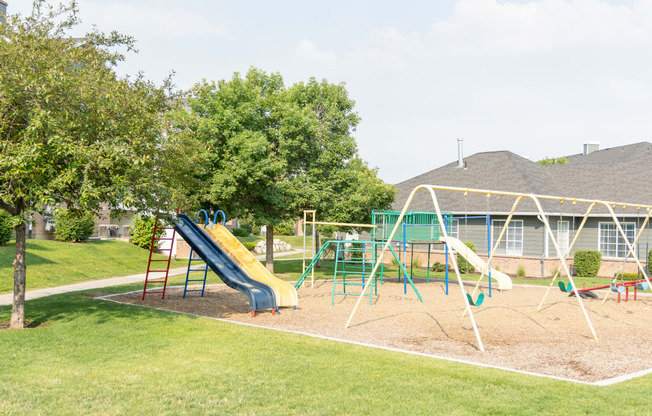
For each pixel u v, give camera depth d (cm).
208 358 751
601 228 2384
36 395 579
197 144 1223
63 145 837
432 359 771
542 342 926
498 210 2453
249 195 1902
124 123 956
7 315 1122
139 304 1310
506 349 866
